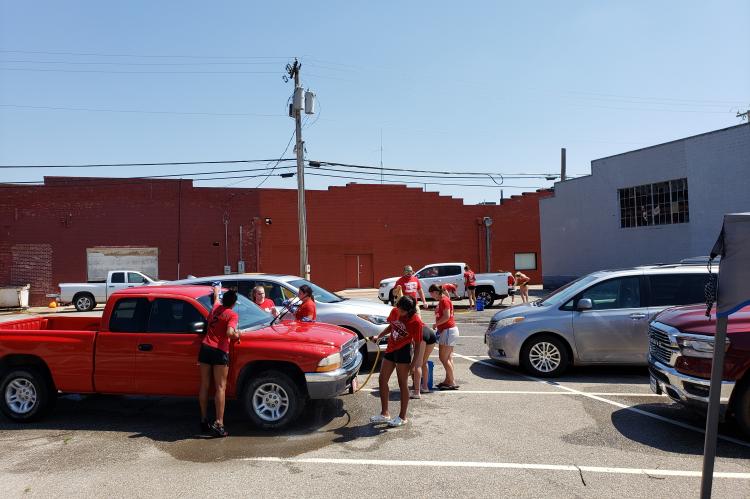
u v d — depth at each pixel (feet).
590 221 91.25
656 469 16.56
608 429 20.40
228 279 34.09
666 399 24.54
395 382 29.12
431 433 20.25
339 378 21.08
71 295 82.28
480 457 17.71
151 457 18.25
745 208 67.05
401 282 40.81
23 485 16.06
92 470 17.16
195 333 21.83
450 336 26.84
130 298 22.85
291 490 15.37
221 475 16.57
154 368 21.81
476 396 25.53
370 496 14.89
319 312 31.60
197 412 23.94
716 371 11.09
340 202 115.44
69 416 23.47
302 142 72.28
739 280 10.84
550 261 101.24
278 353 20.90
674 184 76.64
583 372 30.50
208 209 107.86
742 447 18.38
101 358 22.15
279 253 111.45
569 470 16.55
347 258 115.65
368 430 20.75
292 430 20.98
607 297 29.19
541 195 127.03
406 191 119.55
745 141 67.00
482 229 124.06
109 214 103.45
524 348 29.58
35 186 100.83
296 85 72.69
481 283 74.43
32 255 100.37
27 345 22.65
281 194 111.96
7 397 22.61
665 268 29.40
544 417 22.00
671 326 20.29
